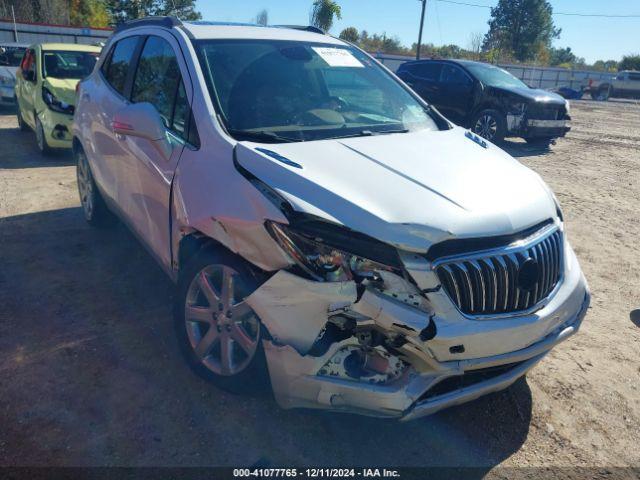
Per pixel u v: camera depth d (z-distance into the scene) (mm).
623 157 12062
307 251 2496
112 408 2965
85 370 3268
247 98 3449
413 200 2615
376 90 4152
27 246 5023
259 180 2748
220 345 2986
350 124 3633
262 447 2764
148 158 3592
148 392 3100
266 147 2996
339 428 2924
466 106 12844
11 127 11188
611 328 4227
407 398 2443
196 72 3457
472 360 2521
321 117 3574
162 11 38094
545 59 80312
